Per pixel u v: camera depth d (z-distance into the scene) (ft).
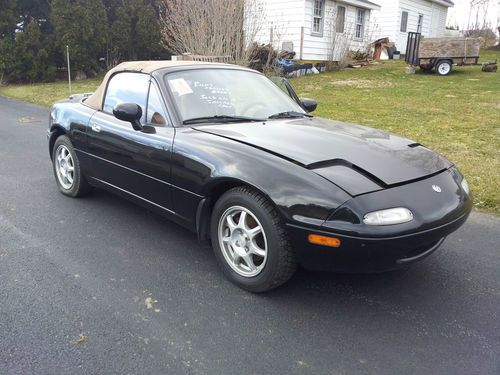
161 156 11.53
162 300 9.95
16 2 59.06
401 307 9.84
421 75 56.13
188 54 43.73
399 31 80.64
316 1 61.05
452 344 8.62
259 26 50.11
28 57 57.82
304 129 11.82
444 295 10.34
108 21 66.33
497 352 8.40
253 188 9.57
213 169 10.23
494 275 11.30
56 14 59.57
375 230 8.58
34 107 41.11
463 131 27.45
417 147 11.79
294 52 59.16
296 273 11.19
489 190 17.07
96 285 10.51
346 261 8.95
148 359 8.08
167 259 11.84
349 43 64.59
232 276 10.56
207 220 11.09
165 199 11.87
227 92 13.23
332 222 8.73
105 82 14.82
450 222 9.48
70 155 15.74
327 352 8.36
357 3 67.05
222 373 7.77
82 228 13.70
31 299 9.87
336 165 9.77
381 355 8.30
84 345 8.42
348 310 9.69
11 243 12.60
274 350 8.38
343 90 44.88
